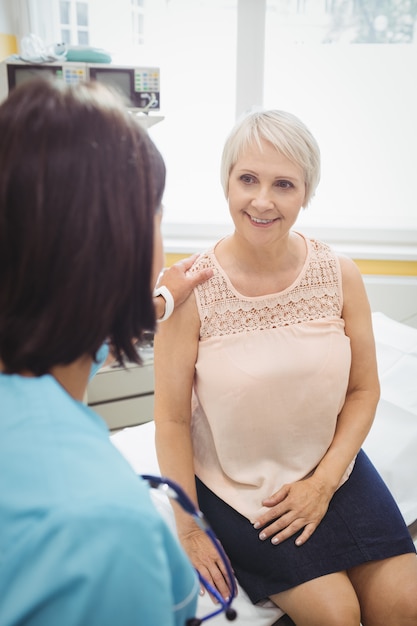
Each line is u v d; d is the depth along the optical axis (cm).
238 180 122
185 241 277
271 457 128
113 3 254
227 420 123
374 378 136
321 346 125
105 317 58
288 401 123
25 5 257
